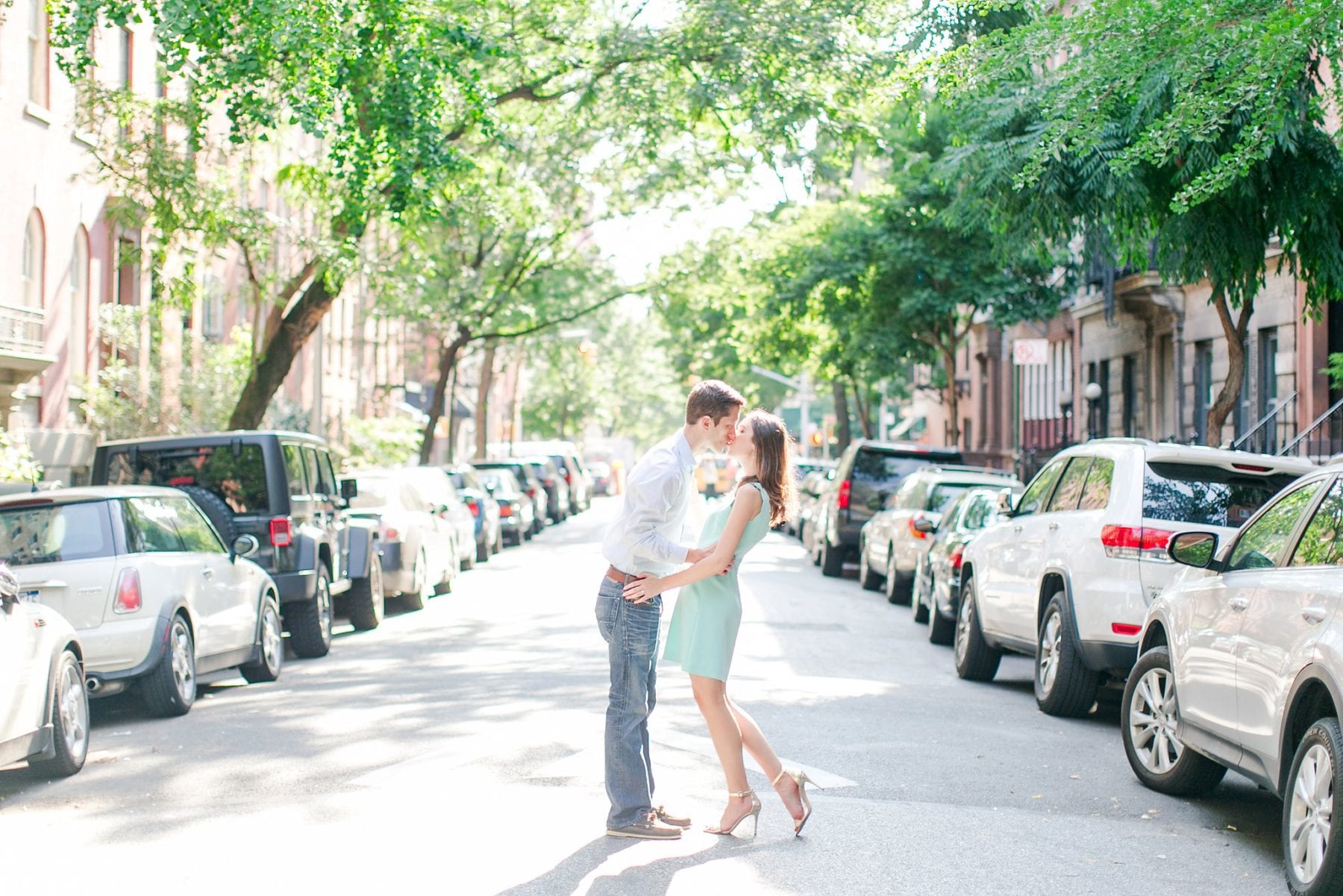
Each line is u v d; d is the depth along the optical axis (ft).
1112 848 22.77
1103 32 35.81
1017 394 146.41
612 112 76.89
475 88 58.03
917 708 36.58
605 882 19.63
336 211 68.18
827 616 60.49
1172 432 97.35
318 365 99.19
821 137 70.03
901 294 108.58
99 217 87.97
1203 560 25.08
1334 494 22.13
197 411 88.28
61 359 82.74
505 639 50.39
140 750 30.71
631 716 22.04
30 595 29.14
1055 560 36.58
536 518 123.03
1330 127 51.70
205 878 20.04
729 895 19.15
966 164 49.55
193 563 37.11
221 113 97.09
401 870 20.25
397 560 59.47
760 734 22.57
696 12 67.97
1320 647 20.01
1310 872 19.39
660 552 21.50
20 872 20.61
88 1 51.34
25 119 78.13
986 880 20.47
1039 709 37.22
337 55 53.47
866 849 21.89
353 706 35.60
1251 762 22.63
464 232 106.73
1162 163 35.45
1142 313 100.83
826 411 377.09
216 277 100.22
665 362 249.96
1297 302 74.28
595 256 120.88
